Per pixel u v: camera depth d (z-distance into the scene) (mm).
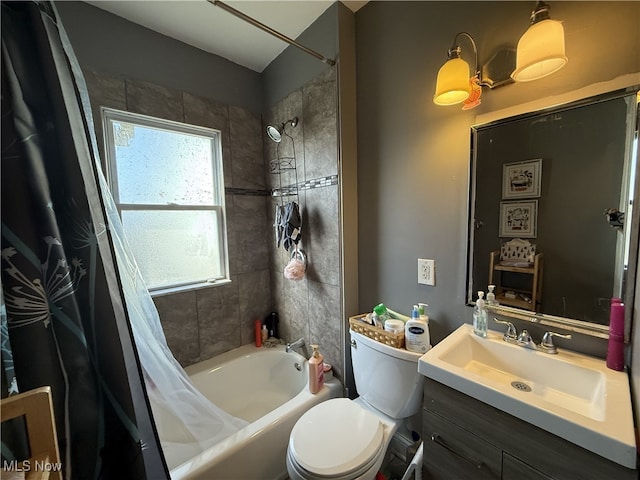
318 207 1731
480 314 1114
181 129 1809
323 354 1826
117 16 1514
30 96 741
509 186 1073
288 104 1889
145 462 903
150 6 1461
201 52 1838
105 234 847
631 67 808
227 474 1172
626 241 838
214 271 2027
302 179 1839
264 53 1914
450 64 1021
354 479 1011
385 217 1524
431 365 931
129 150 1632
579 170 917
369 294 1648
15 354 696
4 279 683
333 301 1710
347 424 1213
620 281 858
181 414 1239
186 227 1881
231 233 2037
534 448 728
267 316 2275
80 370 791
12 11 724
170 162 1793
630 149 822
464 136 1185
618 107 836
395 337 1239
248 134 2098
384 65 1455
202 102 1847
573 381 894
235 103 2016
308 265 1860
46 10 779
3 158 683
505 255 1101
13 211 690
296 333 2049
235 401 1916
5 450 636
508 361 1034
